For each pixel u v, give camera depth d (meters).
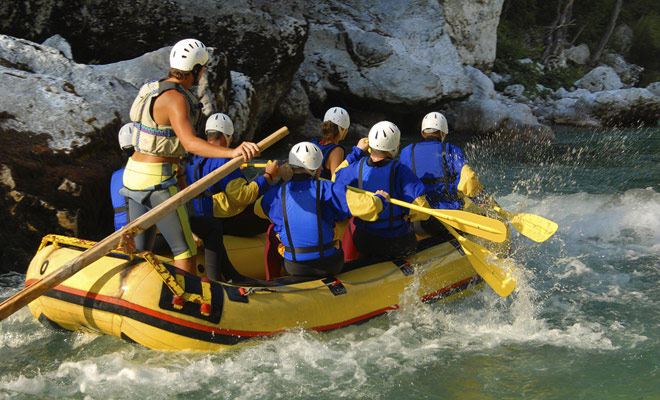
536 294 4.77
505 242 5.12
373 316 4.07
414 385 3.35
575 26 23.14
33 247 5.16
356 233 4.39
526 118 14.96
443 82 14.33
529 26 21.84
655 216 6.89
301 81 12.65
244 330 3.58
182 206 3.47
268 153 11.08
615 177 9.41
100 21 8.70
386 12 14.90
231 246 4.45
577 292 4.81
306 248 3.82
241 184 3.86
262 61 9.98
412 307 4.24
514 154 11.99
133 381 3.37
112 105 6.24
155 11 9.02
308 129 12.75
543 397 3.20
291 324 3.73
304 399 3.22
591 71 19.73
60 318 3.56
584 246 6.05
